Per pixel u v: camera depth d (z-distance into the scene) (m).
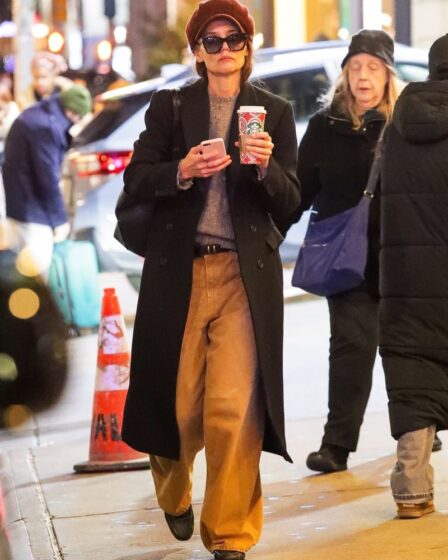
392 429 8.54
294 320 18.31
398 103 8.60
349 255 9.98
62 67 19.88
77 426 13.07
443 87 8.51
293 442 11.48
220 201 7.59
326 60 19.53
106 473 10.68
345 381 10.20
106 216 18.38
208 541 7.52
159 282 7.58
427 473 8.59
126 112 18.92
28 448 11.93
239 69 7.66
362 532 8.36
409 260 8.47
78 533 8.76
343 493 9.51
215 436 7.44
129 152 18.47
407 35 30.94
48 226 17.56
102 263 18.30
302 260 10.17
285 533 8.47
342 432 10.19
